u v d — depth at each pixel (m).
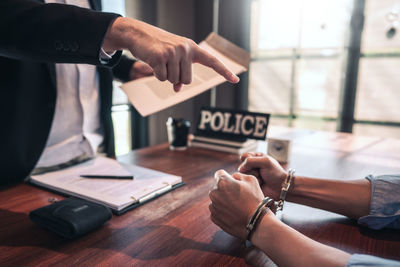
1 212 0.62
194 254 0.48
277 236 0.43
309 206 0.66
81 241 0.51
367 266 0.34
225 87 3.54
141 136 2.90
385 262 0.35
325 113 6.61
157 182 0.77
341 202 0.61
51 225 0.53
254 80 7.47
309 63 6.58
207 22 3.43
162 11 2.92
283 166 1.03
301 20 5.36
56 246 0.49
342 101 3.73
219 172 0.56
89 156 1.01
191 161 1.08
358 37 3.47
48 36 0.52
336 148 1.34
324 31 5.23
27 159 0.82
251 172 0.71
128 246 0.50
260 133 1.18
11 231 0.54
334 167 1.02
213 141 1.27
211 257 0.47
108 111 1.13
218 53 0.90
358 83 3.60
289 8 5.36
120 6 2.37
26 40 0.53
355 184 0.63
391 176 0.61
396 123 5.91
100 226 0.57
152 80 0.95
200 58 0.52
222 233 0.55
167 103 0.79
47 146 0.96
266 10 4.84
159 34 0.50
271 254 0.43
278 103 7.41
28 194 0.72
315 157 1.17
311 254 0.39
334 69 6.36
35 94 0.83
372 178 0.63
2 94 0.77
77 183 0.75
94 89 1.08
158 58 0.48
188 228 0.57
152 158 1.12
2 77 0.78
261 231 0.46
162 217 0.61
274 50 6.13
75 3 1.01
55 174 0.83
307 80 6.72
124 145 2.86
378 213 0.57
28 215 0.61
